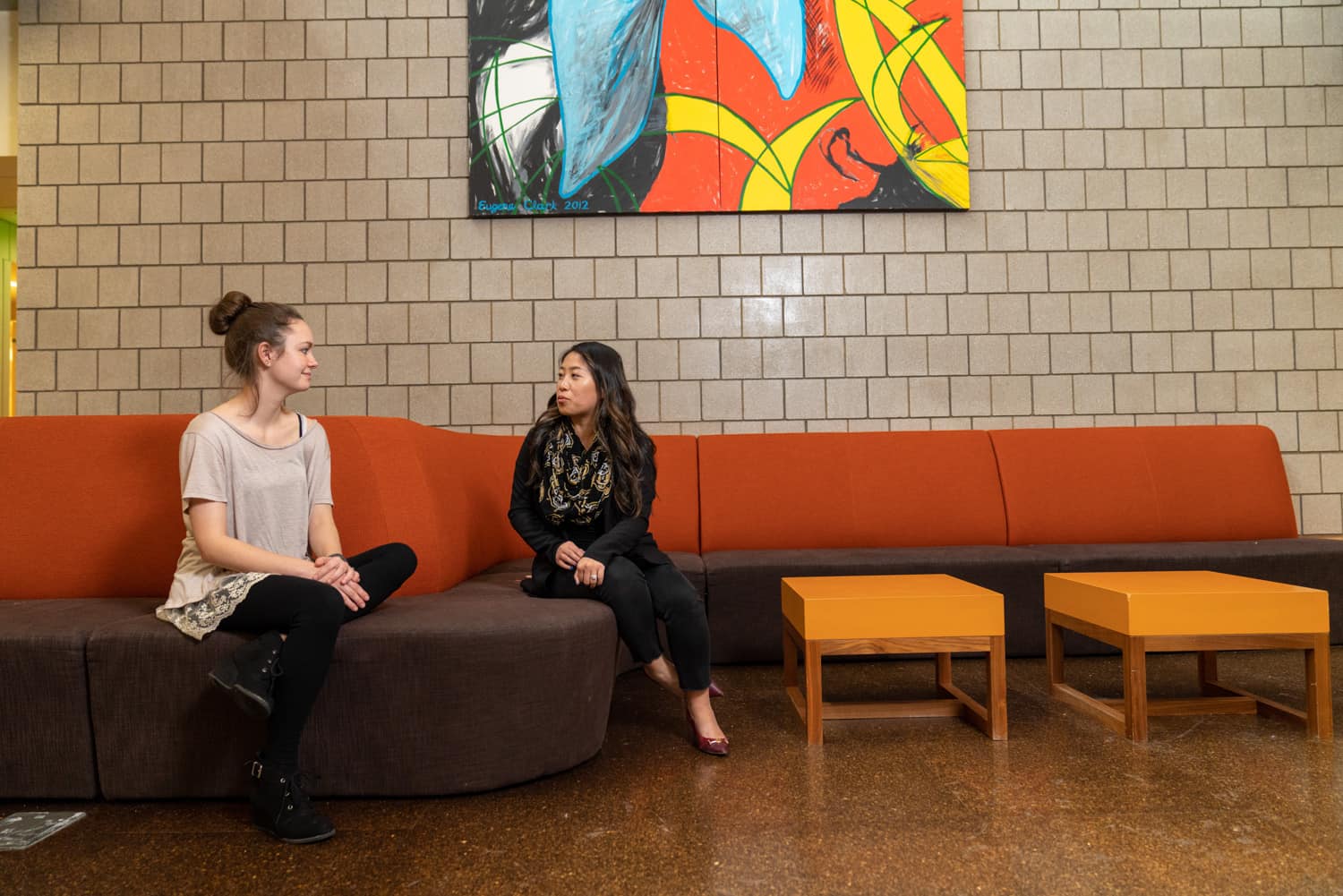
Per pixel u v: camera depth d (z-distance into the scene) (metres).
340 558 1.76
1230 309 3.77
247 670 1.53
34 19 3.73
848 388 3.74
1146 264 3.77
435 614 1.80
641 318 3.73
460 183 3.73
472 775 1.73
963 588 2.23
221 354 3.70
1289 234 3.78
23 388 3.69
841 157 3.71
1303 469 3.75
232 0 3.73
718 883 1.36
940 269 3.75
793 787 1.79
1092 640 2.99
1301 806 1.64
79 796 1.73
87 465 2.21
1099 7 3.78
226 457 1.75
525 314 3.72
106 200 3.71
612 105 3.70
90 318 3.70
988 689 2.13
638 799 1.73
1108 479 3.42
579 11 3.70
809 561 2.93
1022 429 3.61
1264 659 2.92
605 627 1.93
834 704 2.32
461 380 3.72
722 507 3.37
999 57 3.78
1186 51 3.79
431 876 1.40
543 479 2.25
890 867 1.40
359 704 1.71
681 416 3.72
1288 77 3.79
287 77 3.73
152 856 1.49
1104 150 3.78
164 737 1.71
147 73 3.72
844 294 3.75
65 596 2.14
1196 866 1.39
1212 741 2.06
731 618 2.90
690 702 2.07
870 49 3.72
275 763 1.58
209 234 3.71
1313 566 2.98
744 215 3.74
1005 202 3.77
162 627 1.73
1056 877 1.36
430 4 3.74
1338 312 3.77
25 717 1.72
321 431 1.98
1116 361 3.75
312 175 3.72
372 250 3.72
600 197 3.69
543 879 1.38
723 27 3.70
